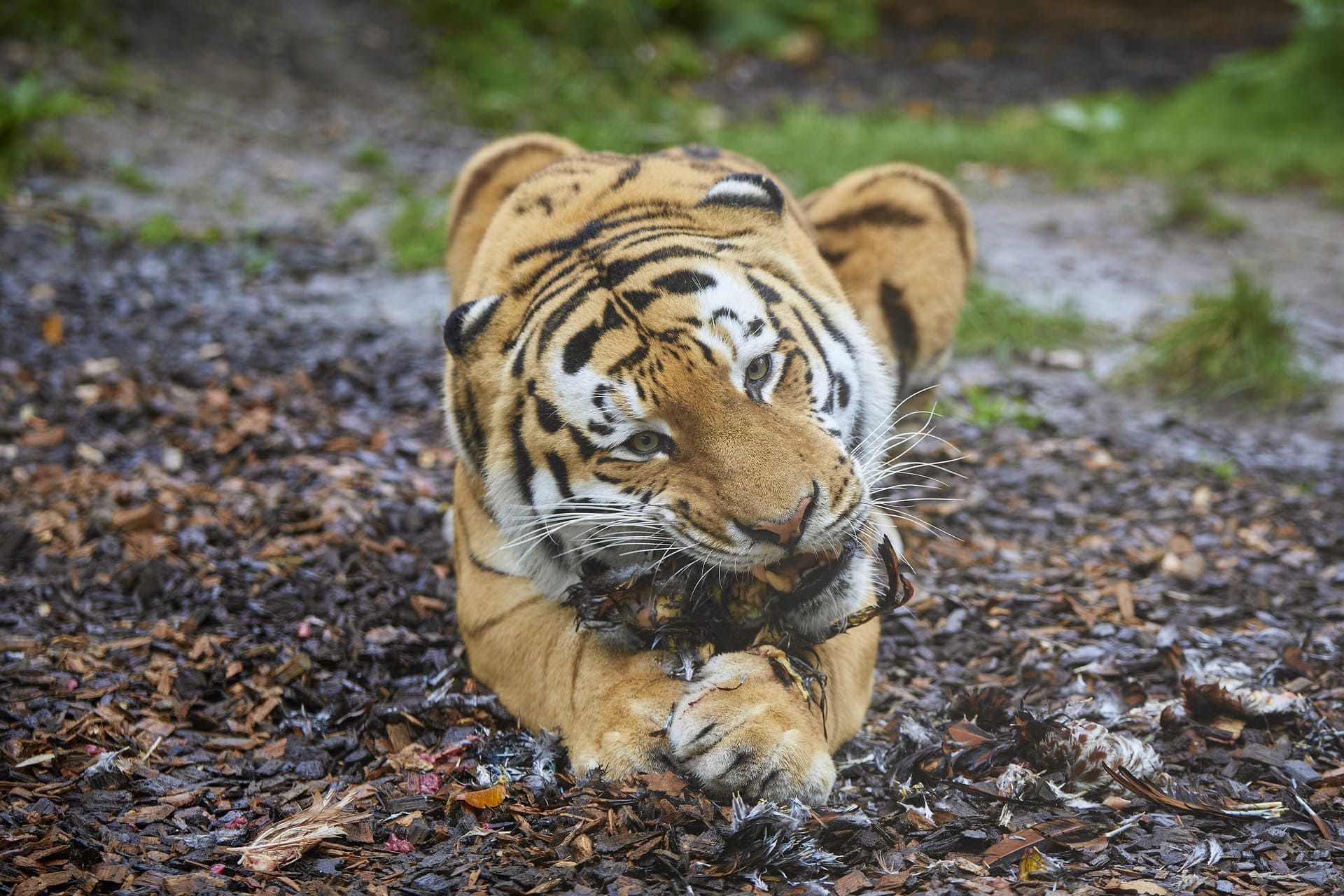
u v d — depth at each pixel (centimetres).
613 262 627
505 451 641
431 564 870
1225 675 708
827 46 3200
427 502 976
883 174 1006
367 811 593
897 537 786
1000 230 1889
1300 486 1090
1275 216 1994
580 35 2752
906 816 581
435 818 590
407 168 2109
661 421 592
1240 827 572
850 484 588
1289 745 654
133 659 738
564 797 588
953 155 2275
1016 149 2322
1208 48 3231
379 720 678
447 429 695
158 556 857
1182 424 1227
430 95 2527
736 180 680
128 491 952
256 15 2577
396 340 1359
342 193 1917
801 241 719
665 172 735
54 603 811
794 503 563
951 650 780
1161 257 1764
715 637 627
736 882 532
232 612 796
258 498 961
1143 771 605
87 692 698
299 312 1445
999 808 585
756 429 584
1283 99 2636
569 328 615
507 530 661
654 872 536
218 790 619
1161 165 2275
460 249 870
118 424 1112
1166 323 1480
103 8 2300
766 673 589
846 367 662
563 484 622
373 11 2753
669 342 592
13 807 581
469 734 662
